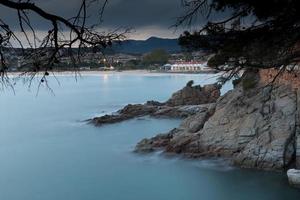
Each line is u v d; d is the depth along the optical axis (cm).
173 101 9006
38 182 4200
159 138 5247
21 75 509
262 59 900
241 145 4394
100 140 6119
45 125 7875
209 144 4584
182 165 4388
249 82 4678
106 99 13288
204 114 5175
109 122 7631
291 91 4428
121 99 13175
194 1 796
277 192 3531
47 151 5581
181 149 4728
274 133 4172
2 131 7338
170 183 3944
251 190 3619
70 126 7600
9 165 4878
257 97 4622
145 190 3816
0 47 475
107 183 4059
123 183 4025
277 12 735
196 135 4781
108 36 516
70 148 5703
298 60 891
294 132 4131
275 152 3997
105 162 4794
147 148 4981
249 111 4591
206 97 8950
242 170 4059
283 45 817
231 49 838
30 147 5888
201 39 852
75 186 4025
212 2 785
